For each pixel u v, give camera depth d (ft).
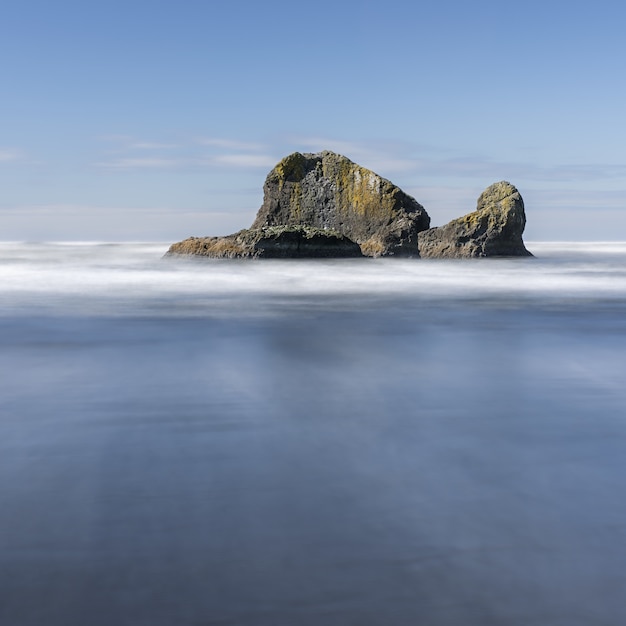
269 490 12.05
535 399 19.65
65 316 41.96
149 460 13.74
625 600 8.52
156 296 55.67
